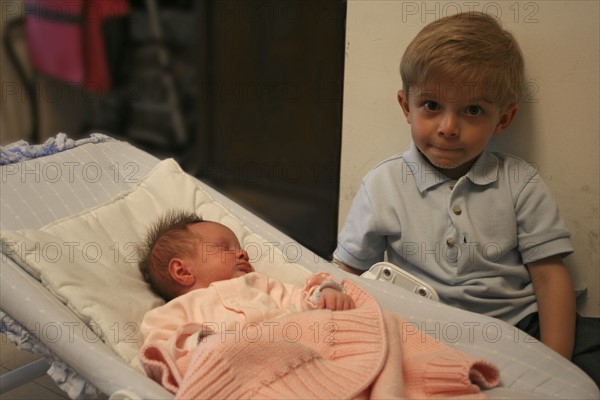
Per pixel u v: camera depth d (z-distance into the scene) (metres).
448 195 1.17
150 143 2.67
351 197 1.45
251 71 2.12
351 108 1.37
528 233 1.16
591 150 1.17
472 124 1.09
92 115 2.71
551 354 0.89
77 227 1.07
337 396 0.77
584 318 1.18
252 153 2.22
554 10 1.12
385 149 1.37
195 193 1.23
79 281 0.97
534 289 1.18
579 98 1.15
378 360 0.81
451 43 1.05
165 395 0.77
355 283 1.00
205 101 2.23
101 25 2.12
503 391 0.82
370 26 1.29
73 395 0.86
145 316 0.96
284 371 0.79
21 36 2.42
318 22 1.92
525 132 1.21
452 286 1.17
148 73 2.58
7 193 1.10
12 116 2.57
